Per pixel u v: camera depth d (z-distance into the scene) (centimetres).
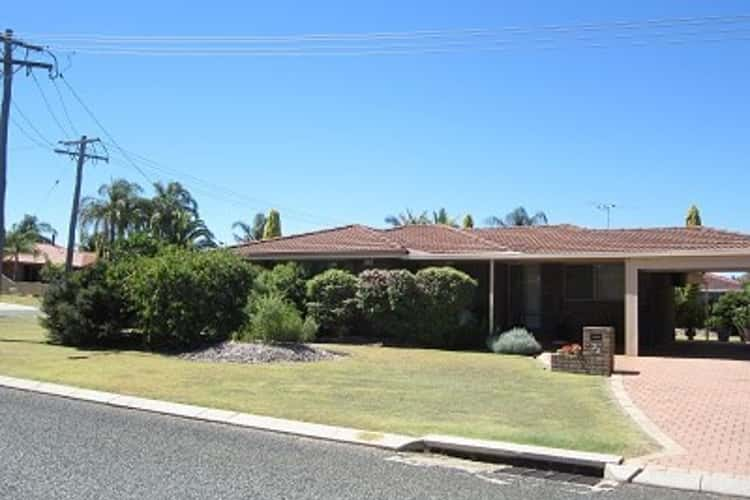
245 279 2158
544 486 799
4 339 2344
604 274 2603
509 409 1220
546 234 2811
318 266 2698
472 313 2523
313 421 1093
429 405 1244
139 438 973
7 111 2634
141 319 2123
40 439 947
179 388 1391
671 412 1213
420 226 3088
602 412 1205
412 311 2356
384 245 2608
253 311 2145
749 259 2162
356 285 2436
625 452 920
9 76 2633
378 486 769
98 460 841
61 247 8606
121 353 2002
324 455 907
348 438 989
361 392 1369
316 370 1678
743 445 971
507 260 2486
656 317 2791
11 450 877
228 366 1736
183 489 729
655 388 1484
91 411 1180
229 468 823
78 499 687
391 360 1914
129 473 786
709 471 842
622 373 1742
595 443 959
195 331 2078
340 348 2203
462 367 1792
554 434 1011
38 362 1777
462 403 1270
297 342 2106
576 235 2728
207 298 2083
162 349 2091
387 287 2377
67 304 2181
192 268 2086
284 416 1127
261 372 1631
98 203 5981
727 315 3120
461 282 2359
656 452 927
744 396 1387
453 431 1023
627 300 2286
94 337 2169
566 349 1747
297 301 2506
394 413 1163
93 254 6825
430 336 2355
